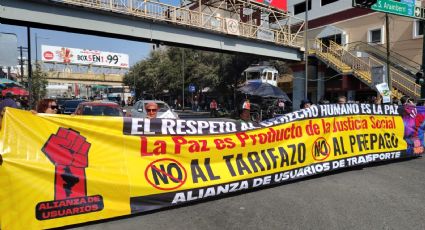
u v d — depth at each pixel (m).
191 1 26.45
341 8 34.31
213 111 32.50
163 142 5.03
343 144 7.28
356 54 28.78
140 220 4.59
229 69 33.78
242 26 26.52
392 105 8.41
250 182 5.75
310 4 38.34
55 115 4.38
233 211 4.95
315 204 5.23
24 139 4.13
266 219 4.65
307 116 6.71
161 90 56.16
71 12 18.62
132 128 4.84
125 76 75.81
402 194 5.73
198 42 23.97
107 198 4.49
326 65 30.17
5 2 16.83
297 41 31.03
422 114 9.09
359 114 7.68
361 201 5.37
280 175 6.16
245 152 5.82
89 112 13.02
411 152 8.67
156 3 21.58
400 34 27.83
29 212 4.01
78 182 4.32
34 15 17.59
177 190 5.01
